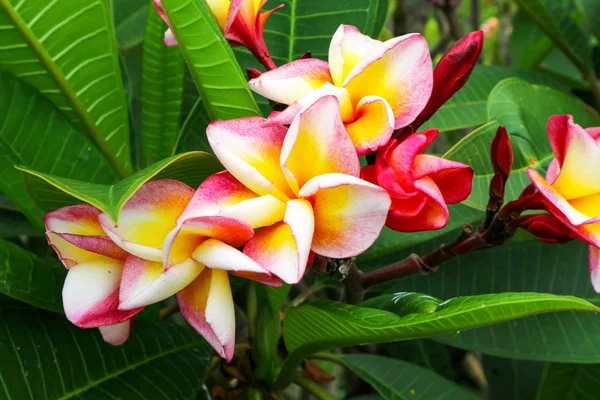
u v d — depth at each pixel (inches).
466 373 37.1
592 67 30.4
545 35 33.3
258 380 23.1
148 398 19.7
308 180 15.8
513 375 30.3
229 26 18.5
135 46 32.6
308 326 19.3
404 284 24.7
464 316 15.8
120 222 15.8
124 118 21.5
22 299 18.5
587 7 30.6
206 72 17.7
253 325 23.3
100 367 19.6
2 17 19.0
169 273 15.4
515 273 24.4
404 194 15.8
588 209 16.8
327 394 23.8
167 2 16.6
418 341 30.4
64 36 19.7
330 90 16.2
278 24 23.5
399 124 16.4
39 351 18.7
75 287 16.4
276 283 15.3
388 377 23.5
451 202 16.5
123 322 17.1
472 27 42.9
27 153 20.4
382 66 16.5
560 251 24.4
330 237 15.6
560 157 17.0
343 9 23.5
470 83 28.0
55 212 16.7
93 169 21.0
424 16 40.1
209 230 15.3
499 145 17.5
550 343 22.4
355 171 15.5
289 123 15.8
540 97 24.7
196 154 16.9
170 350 21.2
